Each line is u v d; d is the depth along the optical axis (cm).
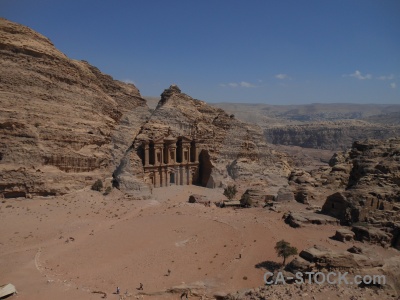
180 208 6812
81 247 4697
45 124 7338
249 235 5128
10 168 6556
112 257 4419
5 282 3584
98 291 3478
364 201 5497
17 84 7425
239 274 3906
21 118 7056
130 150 8650
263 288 3131
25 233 5075
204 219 6000
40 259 4231
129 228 5544
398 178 5800
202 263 4256
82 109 8488
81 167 7700
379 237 4778
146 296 3450
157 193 8375
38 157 6938
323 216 5819
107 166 8600
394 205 5384
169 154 9150
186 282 3747
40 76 7869
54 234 5134
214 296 3419
